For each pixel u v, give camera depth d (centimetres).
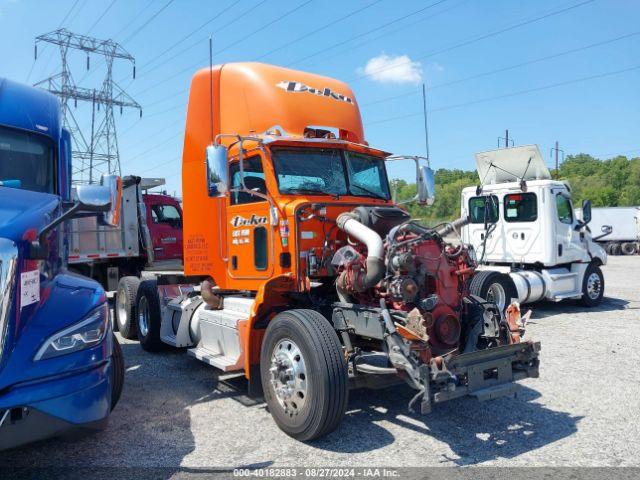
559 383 570
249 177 553
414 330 392
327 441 425
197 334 629
